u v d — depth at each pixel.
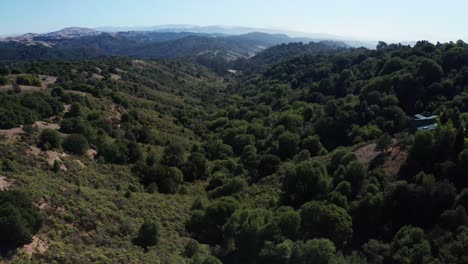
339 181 45.44
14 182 34.66
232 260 35.47
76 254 27.55
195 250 34.09
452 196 36.59
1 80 80.19
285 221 35.88
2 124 52.66
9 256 25.33
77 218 32.28
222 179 59.47
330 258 30.55
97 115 70.75
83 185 44.44
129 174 53.66
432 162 42.44
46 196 32.84
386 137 51.03
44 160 45.88
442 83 70.75
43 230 29.08
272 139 76.00
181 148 72.31
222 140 85.19
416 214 37.28
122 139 66.00
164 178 53.78
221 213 40.44
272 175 57.75
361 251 35.12
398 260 31.78
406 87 74.38
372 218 38.34
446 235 32.22
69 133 58.47
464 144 41.50
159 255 31.77
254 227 35.19
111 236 32.41
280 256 31.69
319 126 73.38
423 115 65.56
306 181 45.25
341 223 35.44
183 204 46.62
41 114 63.94
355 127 66.75
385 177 44.28
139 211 39.03
